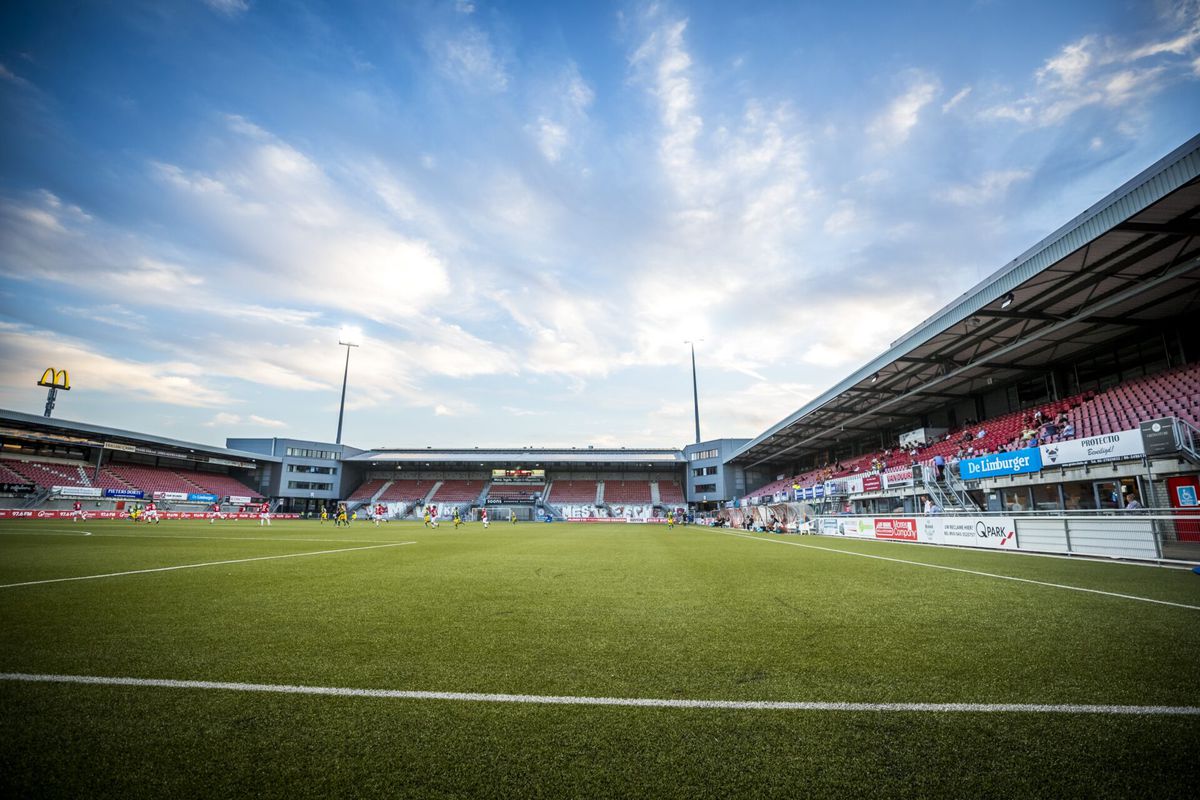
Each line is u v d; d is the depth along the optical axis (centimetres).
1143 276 1477
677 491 6575
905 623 479
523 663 358
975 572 877
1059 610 534
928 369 2520
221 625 466
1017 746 234
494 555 1248
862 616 512
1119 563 1025
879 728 254
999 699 290
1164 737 242
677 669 345
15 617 487
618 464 6725
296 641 413
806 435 4247
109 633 430
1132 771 212
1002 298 1577
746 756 227
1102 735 244
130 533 1962
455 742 240
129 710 272
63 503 4000
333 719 264
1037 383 2444
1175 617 496
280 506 6066
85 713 267
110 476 4641
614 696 296
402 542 1756
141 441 4747
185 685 310
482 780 207
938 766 217
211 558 1069
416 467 7044
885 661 361
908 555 1232
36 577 749
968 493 2066
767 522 3111
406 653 381
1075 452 1620
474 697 294
